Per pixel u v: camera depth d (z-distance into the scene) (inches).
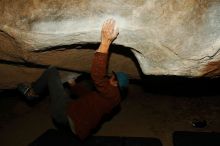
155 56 97.9
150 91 181.8
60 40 98.2
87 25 93.1
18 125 160.2
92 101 113.7
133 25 91.6
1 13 95.4
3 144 147.8
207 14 89.7
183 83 164.9
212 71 100.5
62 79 130.0
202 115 165.2
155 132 153.8
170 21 90.2
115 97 111.5
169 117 164.7
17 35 97.5
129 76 133.0
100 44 101.0
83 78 145.3
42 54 108.5
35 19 93.7
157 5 89.2
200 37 91.7
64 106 116.3
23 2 93.5
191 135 144.1
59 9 92.3
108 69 125.0
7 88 141.8
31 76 131.1
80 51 110.7
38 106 173.9
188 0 88.4
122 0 89.5
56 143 138.2
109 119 163.8
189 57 95.0
